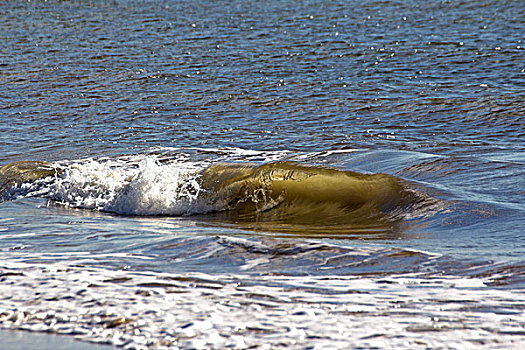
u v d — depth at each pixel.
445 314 12.25
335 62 69.62
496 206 21.69
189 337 11.33
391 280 14.23
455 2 118.62
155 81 61.16
